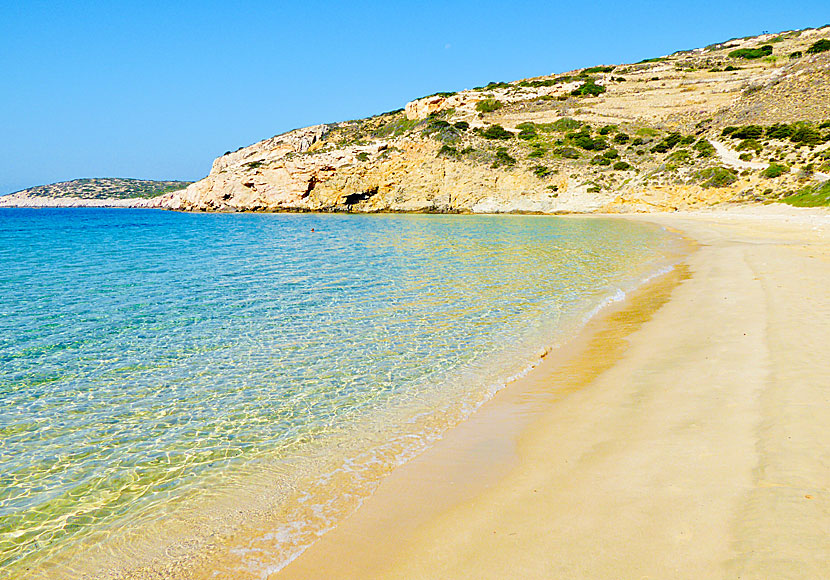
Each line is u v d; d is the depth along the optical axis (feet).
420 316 40.75
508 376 27.84
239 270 64.59
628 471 16.37
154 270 65.05
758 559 11.36
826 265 51.93
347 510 15.88
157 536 14.97
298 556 13.74
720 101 253.24
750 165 179.52
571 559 12.25
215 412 23.79
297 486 17.53
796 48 315.17
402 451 19.80
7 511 16.37
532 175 220.64
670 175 191.72
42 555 14.26
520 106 301.02
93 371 29.01
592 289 50.90
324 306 44.32
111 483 17.98
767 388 21.72
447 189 232.94
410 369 29.17
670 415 20.59
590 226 140.67
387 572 12.70
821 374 22.44
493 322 38.86
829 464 15.02
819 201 134.92
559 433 20.34
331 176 255.91
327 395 25.66
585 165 219.61
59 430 22.06
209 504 16.58
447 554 13.14
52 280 57.52
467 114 298.15
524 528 13.88
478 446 19.84
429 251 84.99
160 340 34.65
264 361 30.60
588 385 25.76
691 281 52.11
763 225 112.68
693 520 13.17
